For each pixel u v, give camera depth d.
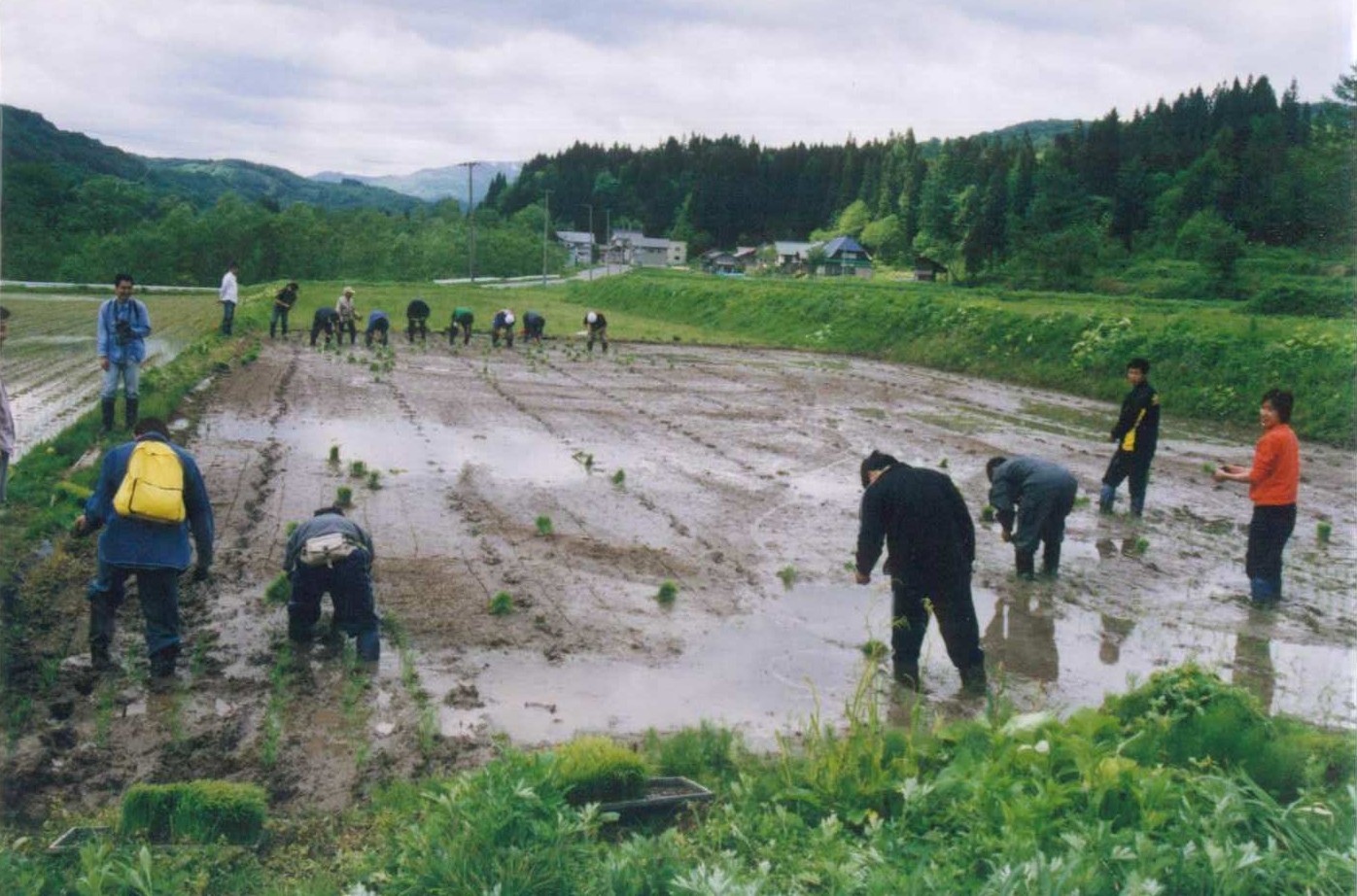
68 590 8.16
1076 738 5.18
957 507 7.39
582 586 9.17
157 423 7.05
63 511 9.67
